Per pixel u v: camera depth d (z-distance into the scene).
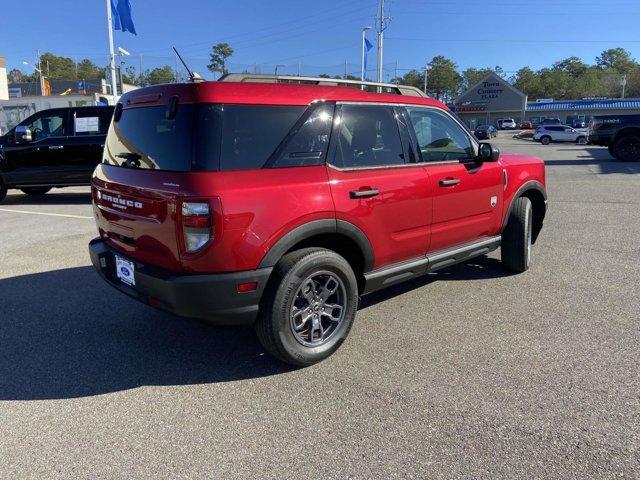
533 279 5.41
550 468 2.53
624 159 20.19
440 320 4.37
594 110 74.25
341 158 3.62
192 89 3.16
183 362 3.71
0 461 2.65
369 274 3.89
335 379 3.42
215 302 3.10
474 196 4.67
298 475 2.51
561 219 8.50
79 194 12.52
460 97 76.75
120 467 2.59
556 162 20.25
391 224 3.89
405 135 4.11
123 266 3.61
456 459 2.60
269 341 3.37
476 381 3.35
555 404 3.07
